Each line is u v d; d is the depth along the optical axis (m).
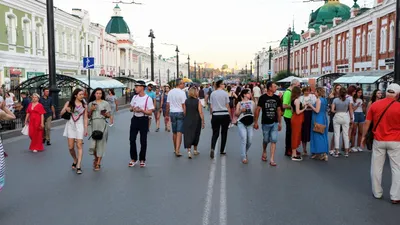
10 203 7.19
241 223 6.11
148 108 10.31
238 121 11.08
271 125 10.66
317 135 11.08
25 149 13.24
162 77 118.94
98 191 7.96
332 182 8.70
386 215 6.54
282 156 11.88
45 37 38.34
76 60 46.94
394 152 7.22
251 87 23.05
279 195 7.66
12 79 31.88
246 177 9.15
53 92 21.36
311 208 6.86
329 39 59.72
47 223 6.16
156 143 14.61
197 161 11.11
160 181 8.77
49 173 9.61
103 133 9.88
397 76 16.42
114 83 36.03
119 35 70.19
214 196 7.57
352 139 12.82
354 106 12.77
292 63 87.06
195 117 11.64
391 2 37.62
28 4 34.47
